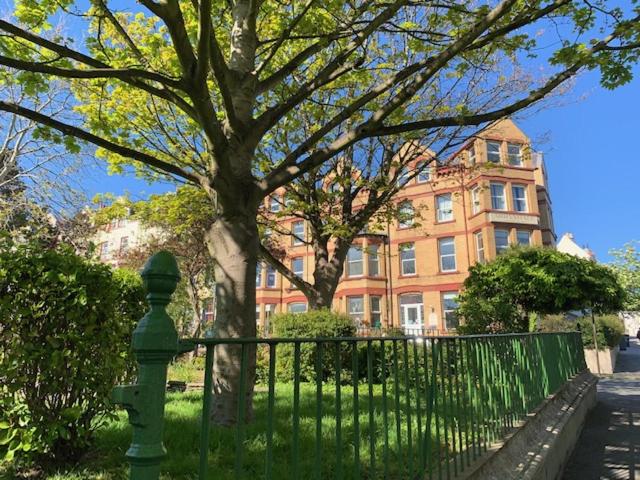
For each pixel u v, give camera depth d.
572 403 7.99
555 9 6.18
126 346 4.42
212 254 5.77
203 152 10.14
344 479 3.64
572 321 20.25
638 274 33.53
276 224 13.82
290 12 7.77
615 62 6.28
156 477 1.66
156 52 7.71
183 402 6.81
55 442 4.02
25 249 3.99
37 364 3.79
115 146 5.64
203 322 23.97
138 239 24.84
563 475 5.95
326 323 10.87
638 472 5.94
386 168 11.83
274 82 6.64
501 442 4.52
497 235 25.59
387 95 10.70
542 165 32.03
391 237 29.16
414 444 4.52
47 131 6.15
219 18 7.70
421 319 27.38
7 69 6.90
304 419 5.44
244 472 3.72
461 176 13.05
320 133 6.08
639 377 17.20
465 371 4.17
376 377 9.21
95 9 5.95
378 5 6.25
